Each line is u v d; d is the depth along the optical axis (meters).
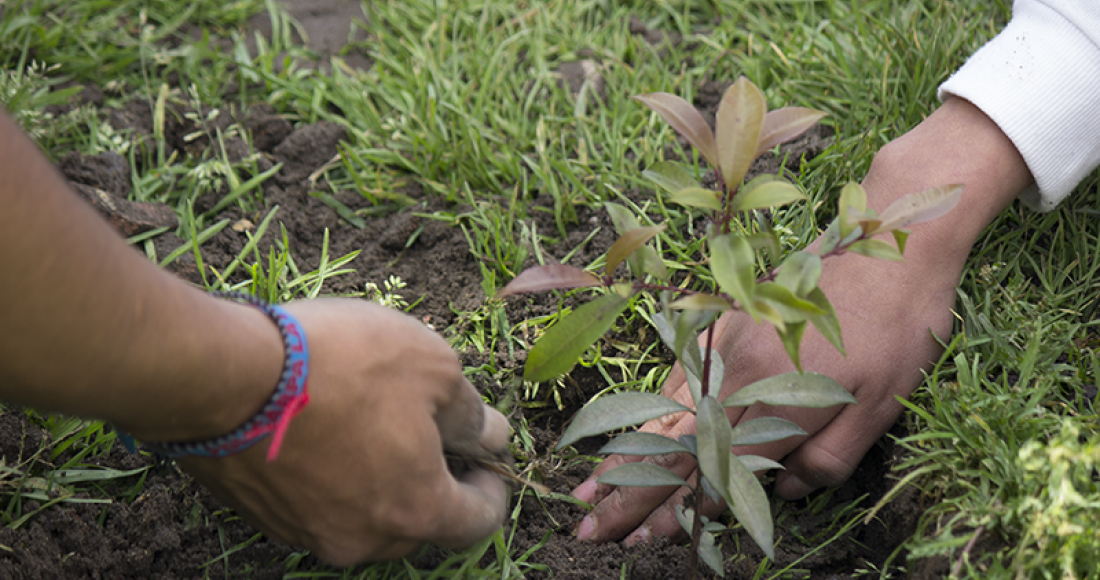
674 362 1.88
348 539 1.24
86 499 1.54
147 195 2.19
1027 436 1.46
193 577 1.54
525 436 1.76
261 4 2.82
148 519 1.53
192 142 2.36
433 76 2.48
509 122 2.37
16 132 0.79
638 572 1.54
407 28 2.75
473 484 1.43
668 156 2.29
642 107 2.39
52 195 0.80
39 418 1.64
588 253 2.10
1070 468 1.29
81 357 0.84
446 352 1.26
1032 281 1.90
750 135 1.05
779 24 2.58
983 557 1.33
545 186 2.24
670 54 2.65
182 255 2.02
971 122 1.69
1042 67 1.62
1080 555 1.24
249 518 1.31
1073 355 1.67
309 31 2.79
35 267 0.78
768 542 1.21
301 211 2.23
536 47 2.59
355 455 1.14
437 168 2.29
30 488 1.53
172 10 2.74
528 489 1.68
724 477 1.18
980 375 1.64
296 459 1.12
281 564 1.54
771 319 0.98
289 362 1.04
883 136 2.12
